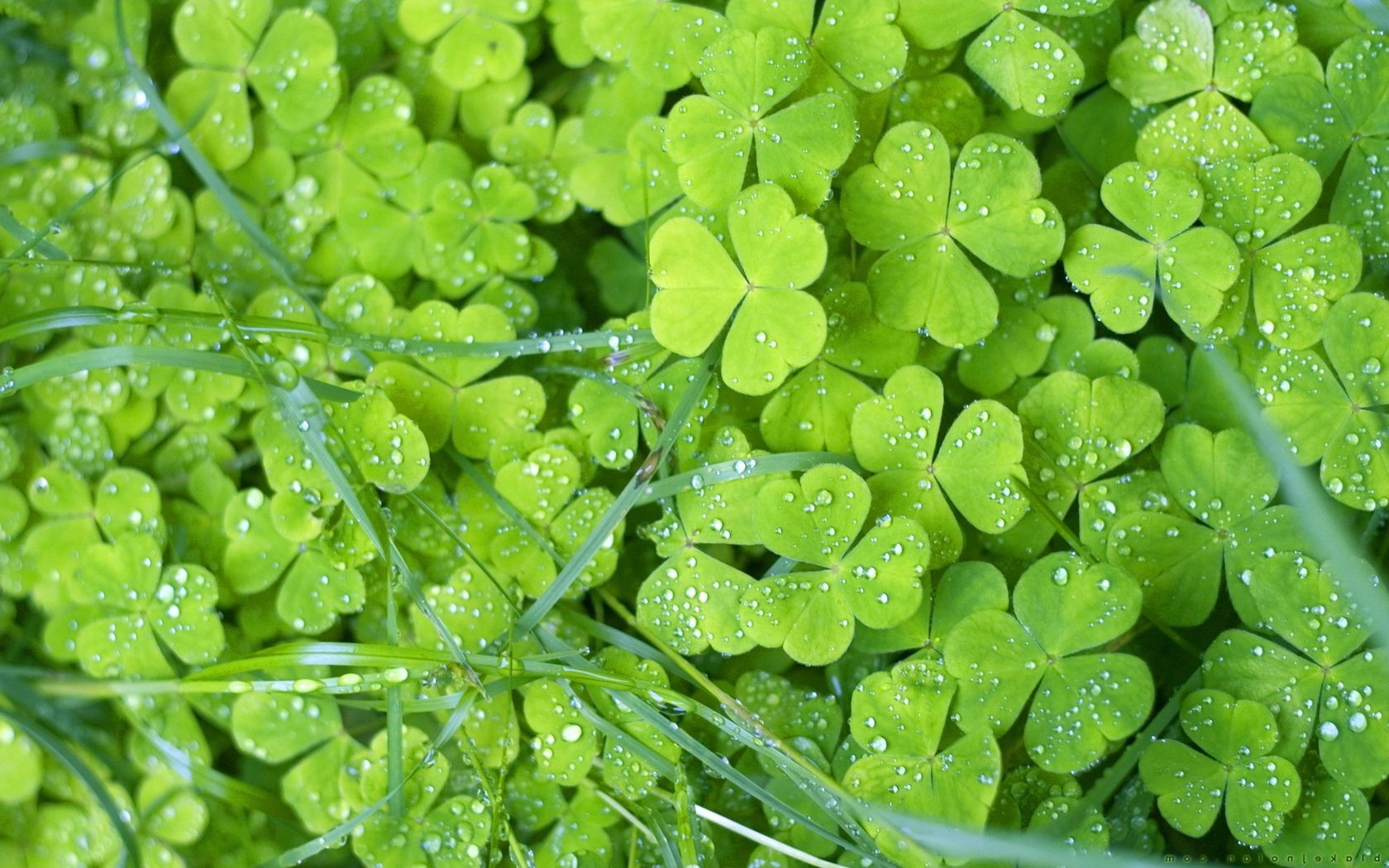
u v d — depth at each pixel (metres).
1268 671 0.40
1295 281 0.40
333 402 0.40
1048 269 0.41
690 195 0.40
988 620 0.39
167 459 0.42
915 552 0.39
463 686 0.40
